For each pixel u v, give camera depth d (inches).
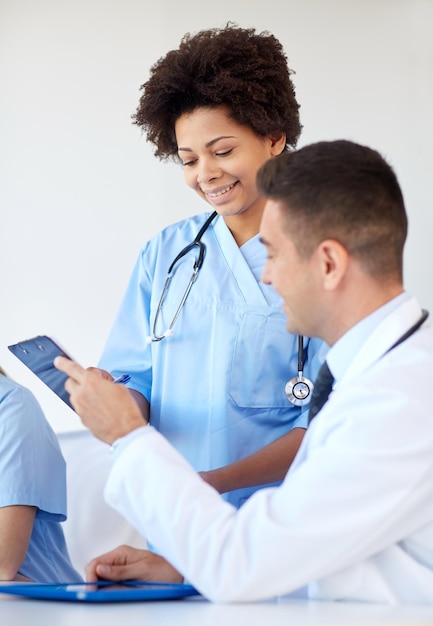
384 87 98.7
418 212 95.8
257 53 66.4
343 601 42.3
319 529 39.3
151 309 72.0
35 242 116.5
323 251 43.6
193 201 108.3
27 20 117.7
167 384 69.1
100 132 113.5
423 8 97.4
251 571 39.4
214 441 67.1
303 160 44.7
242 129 66.1
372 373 42.0
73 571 79.7
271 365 67.8
